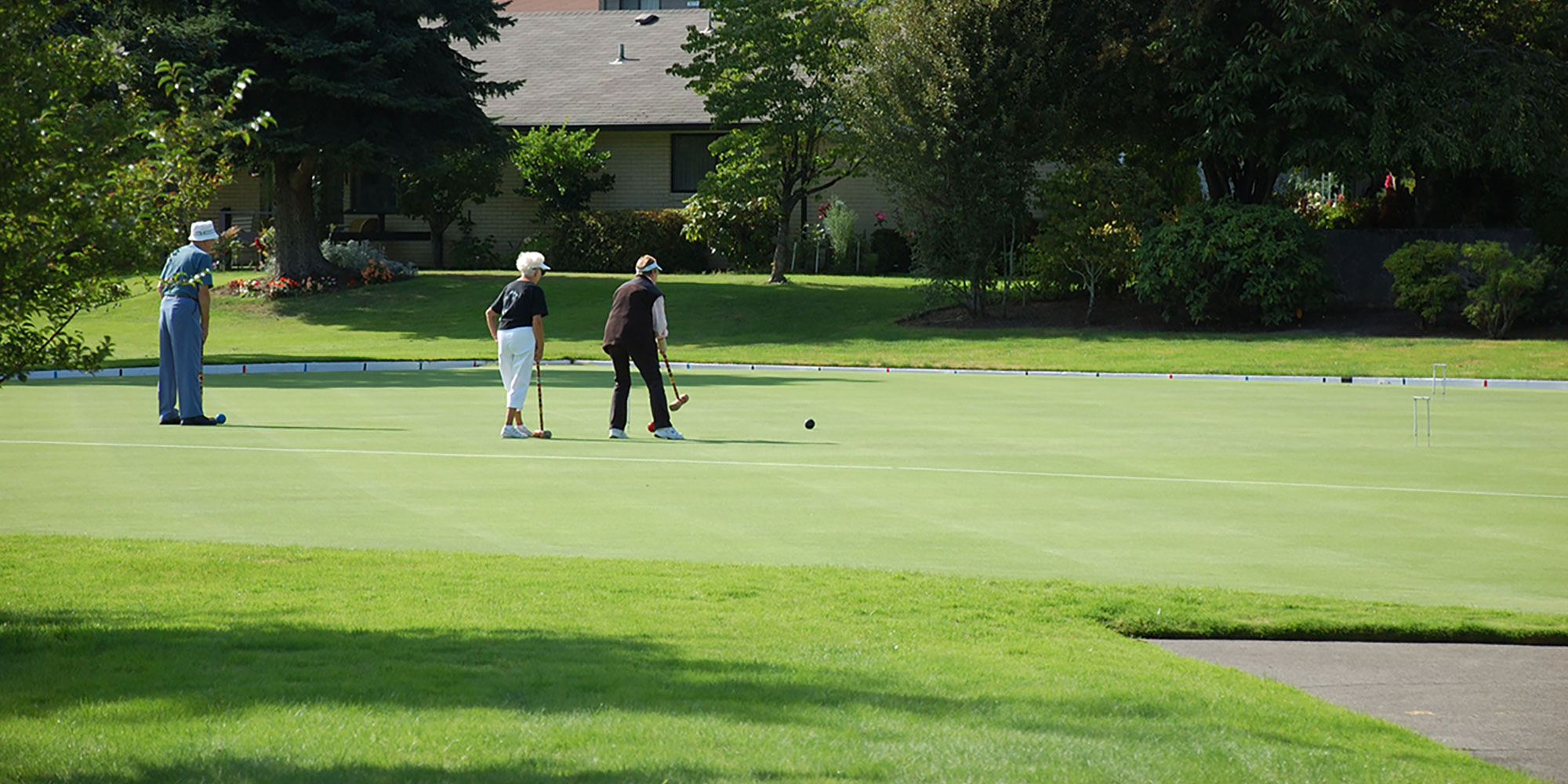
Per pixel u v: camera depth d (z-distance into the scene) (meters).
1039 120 40.47
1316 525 12.56
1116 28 41.28
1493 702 7.33
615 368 19.09
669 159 59.56
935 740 6.03
